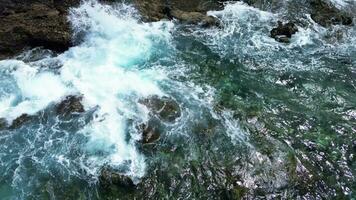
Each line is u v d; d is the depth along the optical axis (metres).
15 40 14.06
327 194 10.55
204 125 12.02
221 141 11.56
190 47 15.26
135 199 10.20
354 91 13.95
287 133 12.03
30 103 12.46
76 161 10.97
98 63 13.98
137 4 16.50
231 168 10.85
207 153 11.23
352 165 11.32
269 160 11.07
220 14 17.19
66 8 15.30
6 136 11.59
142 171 10.73
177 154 11.20
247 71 14.42
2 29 14.13
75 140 11.50
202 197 10.26
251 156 11.15
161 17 16.45
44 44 14.32
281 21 17.06
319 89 13.88
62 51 14.46
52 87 12.92
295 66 14.85
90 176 10.60
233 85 13.73
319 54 15.59
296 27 16.72
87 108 12.34
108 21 15.51
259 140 11.66
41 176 10.62
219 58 14.88
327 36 16.56
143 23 15.99
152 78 13.65
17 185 10.41
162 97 12.86
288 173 10.81
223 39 15.88
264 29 16.66
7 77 13.20
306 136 12.02
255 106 12.89
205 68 14.38
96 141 11.45
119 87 13.11
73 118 12.09
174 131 11.77
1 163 10.91
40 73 13.37
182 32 15.93
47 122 11.98
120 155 11.12
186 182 10.54
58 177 10.60
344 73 14.70
